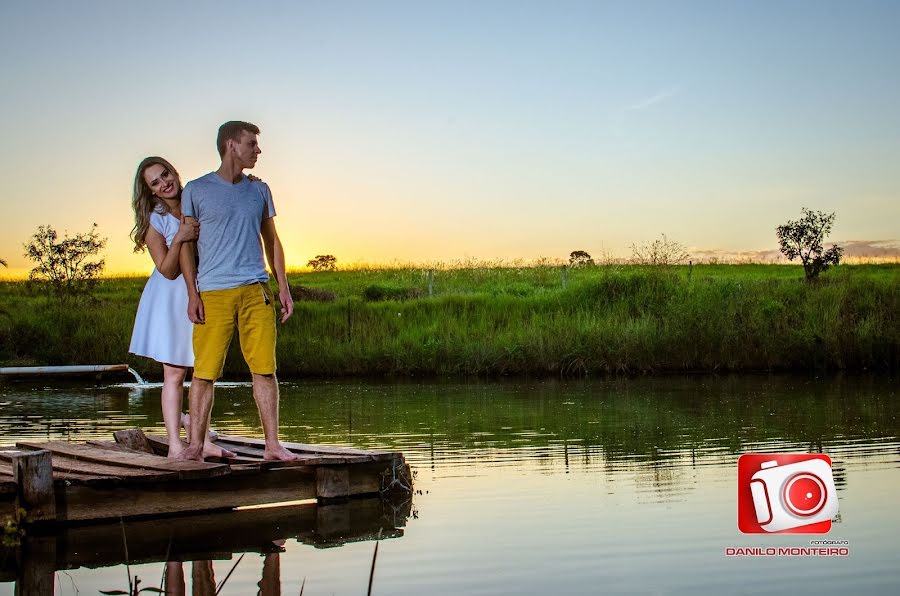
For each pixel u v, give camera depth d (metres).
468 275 34.38
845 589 4.60
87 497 6.28
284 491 6.93
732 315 18.77
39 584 4.91
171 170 6.87
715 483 7.12
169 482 6.53
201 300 6.59
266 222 6.81
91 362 19.33
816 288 20.75
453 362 18.64
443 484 7.31
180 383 6.99
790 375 17.08
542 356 18.31
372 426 10.62
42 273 25.78
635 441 9.24
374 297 29.39
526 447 9.00
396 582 4.84
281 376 18.42
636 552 5.29
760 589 4.62
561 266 36.62
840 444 8.76
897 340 18.16
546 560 5.18
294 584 4.84
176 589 4.79
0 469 6.64
